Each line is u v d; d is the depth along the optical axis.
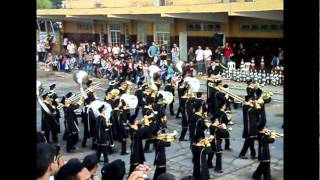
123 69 28.73
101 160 14.66
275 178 12.49
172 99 20.31
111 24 39.00
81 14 36.94
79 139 17.45
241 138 16.67
